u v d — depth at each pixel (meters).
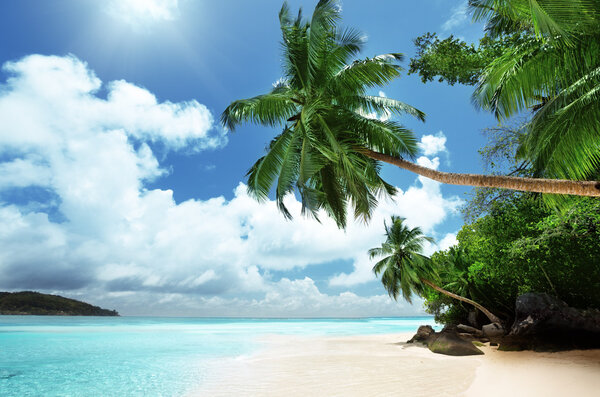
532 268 18.34
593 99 6.48
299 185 10.61
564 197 9.58
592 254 16.08
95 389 10.12
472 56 13.92
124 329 46.22
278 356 16.61
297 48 11.38
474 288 27.03
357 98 11.23
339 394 8.32
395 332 41.84
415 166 9.56
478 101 8.80
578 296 18.22
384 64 10.45
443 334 17.86
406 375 10.74
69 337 30.92
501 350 16.25
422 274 28.05
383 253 28.77
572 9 6.10
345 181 11.50
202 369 13.05
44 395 9.52
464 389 8.45
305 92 11.30
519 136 11.06
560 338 15.31
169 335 34.12
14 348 21.94
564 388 7.56
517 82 8.16
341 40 11.08
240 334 36.31
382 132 10.80
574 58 7.41
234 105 10.67
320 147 9.98
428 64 14.79
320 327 59.81
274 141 13.02
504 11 7.77
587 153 6.89
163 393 9.29
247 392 8.90
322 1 10.45
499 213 16.72
